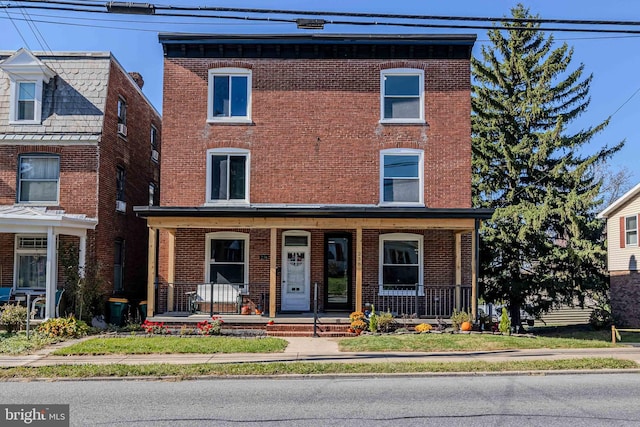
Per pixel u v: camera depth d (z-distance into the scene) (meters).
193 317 15.62
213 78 17.75
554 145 23.19
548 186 22.58
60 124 17.61
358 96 17.62
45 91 18.03
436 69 17.69
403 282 17.33
